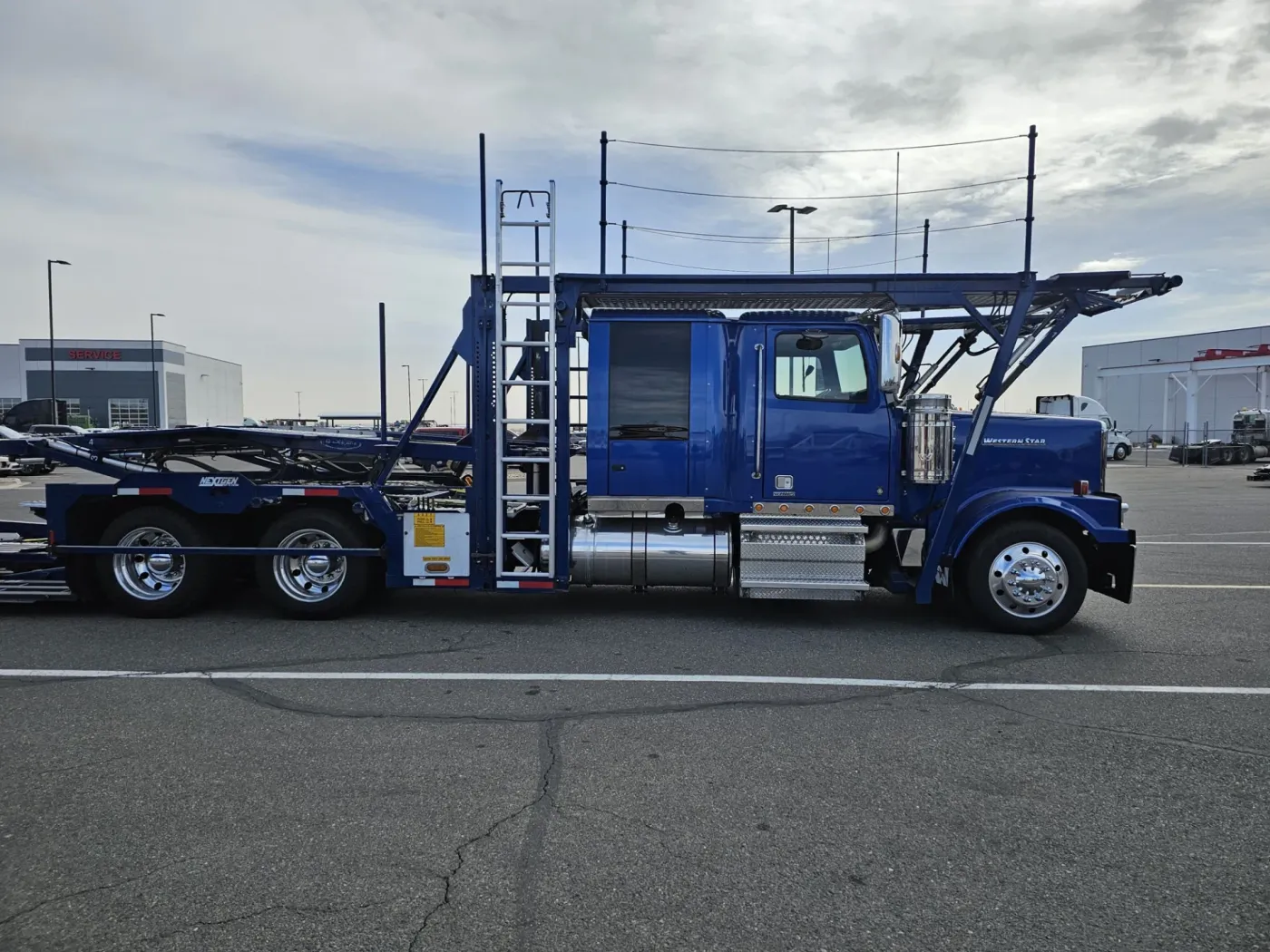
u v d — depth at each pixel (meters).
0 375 78.00
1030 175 6.75
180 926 2.71
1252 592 8.34
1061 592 6.57
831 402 6.89
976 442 6.79
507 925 2.73
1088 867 3.11
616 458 6.94
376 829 3.37
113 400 76.38
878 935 2.69
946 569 6.70
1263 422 34.16
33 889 2.91
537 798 3.66
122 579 7.06
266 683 5.27
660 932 2.70
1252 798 3.68
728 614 7.34
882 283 6.75
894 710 4.83
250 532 7.25
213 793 3.68
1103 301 7.03
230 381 96.69
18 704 4.84
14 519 15.03
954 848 3.24
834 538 6.78
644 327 6.91
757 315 6.94
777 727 4.54
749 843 3.28
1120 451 37.34
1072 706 4.90
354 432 7.89
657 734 4.43
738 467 6.94
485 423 6.91
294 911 2.80
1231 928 2.72
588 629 6.75
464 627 6.83
